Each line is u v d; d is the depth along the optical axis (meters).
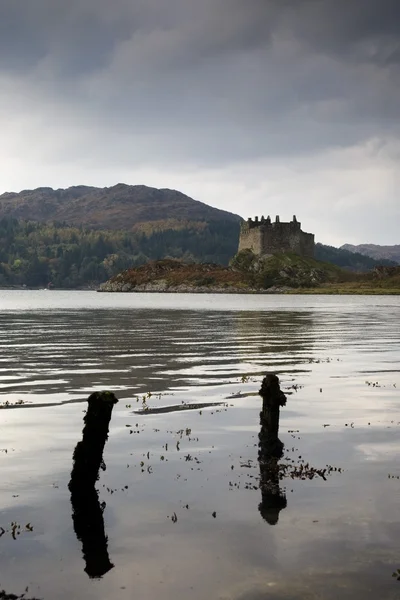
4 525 10.46
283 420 18.31
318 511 10.94
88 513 10.94
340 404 20.78
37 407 20.20
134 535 10.03
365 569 8.83
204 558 9.21
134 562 9.12
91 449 12.05
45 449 15.02
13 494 11.90
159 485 12.40
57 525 10.43
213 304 148.12
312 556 9.23
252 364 31.75
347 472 13.18
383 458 14.24
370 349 39.62
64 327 62.69
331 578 8.59
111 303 155.62
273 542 9.71
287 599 8.10
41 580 8.65
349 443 15.62
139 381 25.95
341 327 62.56
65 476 12.96
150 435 16.50
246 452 14.85
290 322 71.88
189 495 11.80
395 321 74.00
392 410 19.77
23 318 81.31
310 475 12.97
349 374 28.03
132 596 8.22
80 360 33.50
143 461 14.09
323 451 14.88
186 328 61.12
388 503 11.30
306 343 43.97
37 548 9.59
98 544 9.66
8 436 16.27
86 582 8.58
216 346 41.62
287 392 23.17
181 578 8.65
